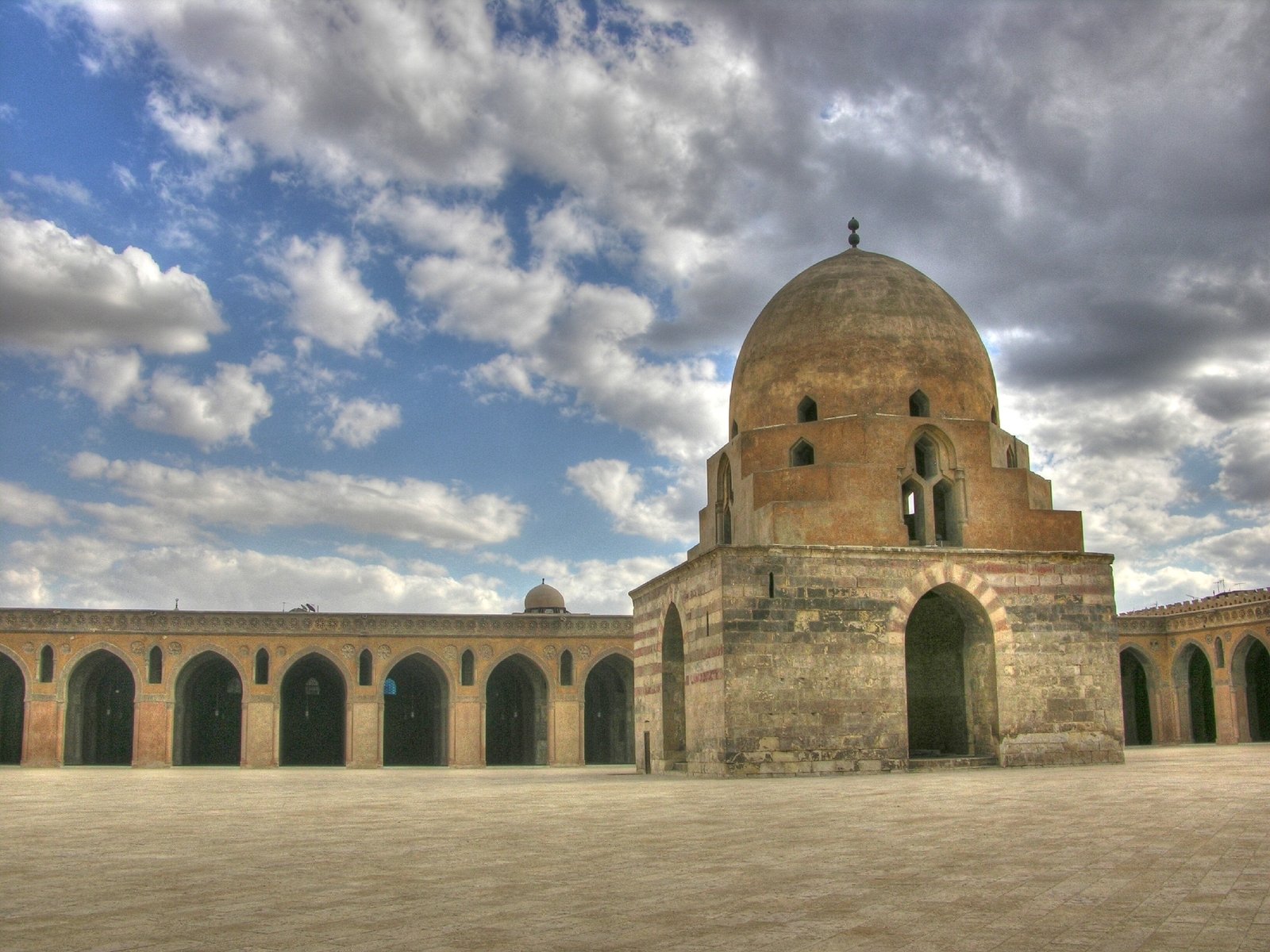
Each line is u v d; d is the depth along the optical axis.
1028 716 33.25
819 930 8.73
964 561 33.47
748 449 35.88
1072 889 10.45
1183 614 61.91
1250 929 8.66
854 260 38.16
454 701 58.59
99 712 62.38
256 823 18.69
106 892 11.01
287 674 62.75
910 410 35.62
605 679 67.00
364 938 8.59
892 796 21.98
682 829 16.44
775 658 31.62
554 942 8.39
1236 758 36.28
